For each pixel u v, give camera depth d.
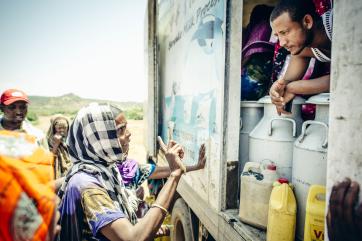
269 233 1.60
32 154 0.68
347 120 0.96
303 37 2.04
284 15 2.05
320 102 1.63
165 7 4.08
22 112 3.52
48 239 0.66
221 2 2.01
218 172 2.02
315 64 2.11
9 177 0.61
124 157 1.61
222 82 1.98
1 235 0.60
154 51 4.73
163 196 1.48
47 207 0.65
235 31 1.94
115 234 1.25
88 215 1.29
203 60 2.38
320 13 2.00
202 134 2.37
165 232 2.46
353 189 0.95
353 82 0.94
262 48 2.50
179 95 3.17
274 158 1.95
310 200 1.48
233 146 1.98
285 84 2.03
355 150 0.94
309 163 1.63
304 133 1.73
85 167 1.44
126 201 1.59
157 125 4.67
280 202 1.58
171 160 1.65
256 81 2.51
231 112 1.97
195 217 2.81
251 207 1.76
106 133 1.49
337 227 1.01
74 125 1.53
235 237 1.79
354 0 0.93
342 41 0.98
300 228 1.69
